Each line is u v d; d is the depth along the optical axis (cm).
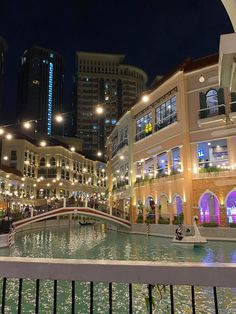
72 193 7081
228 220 2538
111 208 3591
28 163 5975
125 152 3938
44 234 3791
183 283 269
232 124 2612
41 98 16725
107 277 278
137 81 12300
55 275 284
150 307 308
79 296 990
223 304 887
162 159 3195
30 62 17112
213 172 2634
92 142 11506
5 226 2475
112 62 12175
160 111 3244
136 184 3556
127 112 3838
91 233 3931
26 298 973
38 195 6569
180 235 2234
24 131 8275
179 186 2842
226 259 1627
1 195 4841
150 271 274
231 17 370
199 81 2566
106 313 848
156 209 3148
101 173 8456
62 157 6800
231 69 399
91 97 11831
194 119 2814
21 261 291
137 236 3130
